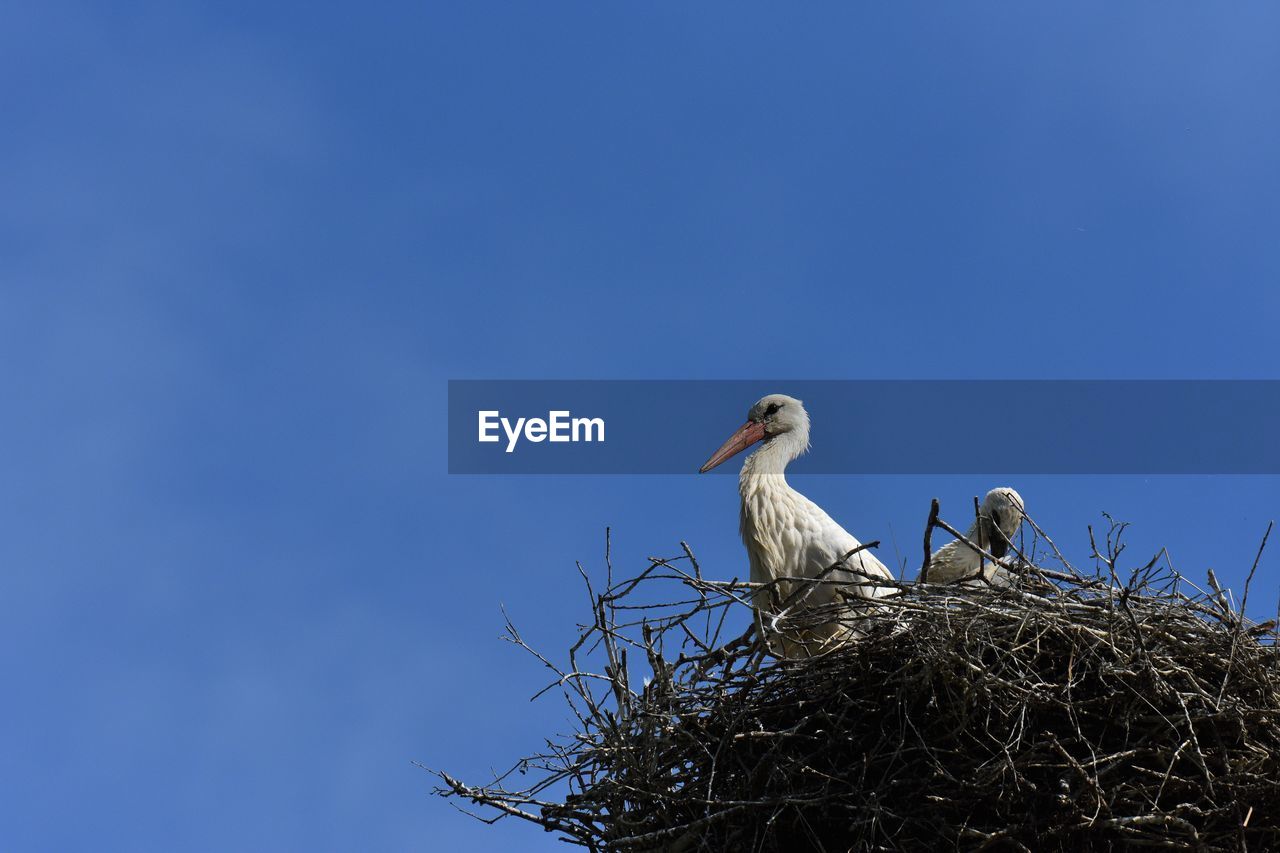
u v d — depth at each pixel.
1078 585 11.39
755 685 11.15
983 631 10.63
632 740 11.22
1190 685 10.50
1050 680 10.63
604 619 11.40
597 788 11.09
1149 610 10.88
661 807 11.04
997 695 10.38
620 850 11.05
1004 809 10.23
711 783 10.48
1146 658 10.35
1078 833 10.18
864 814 10.34
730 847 10.78
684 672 11.45
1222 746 10.19
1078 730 10.15
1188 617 10.90
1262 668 10.56
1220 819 10.14
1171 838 10.04
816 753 10.76
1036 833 10.09
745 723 11.09
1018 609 10.87
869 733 10.78
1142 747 10.23
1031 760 10.27
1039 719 10.49
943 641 10.45
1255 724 10.41
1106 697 10.31
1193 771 10.29
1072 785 10.20
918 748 10.45
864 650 10.90
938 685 10.53
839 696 10.90
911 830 10.50
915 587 11.28
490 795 11.25
